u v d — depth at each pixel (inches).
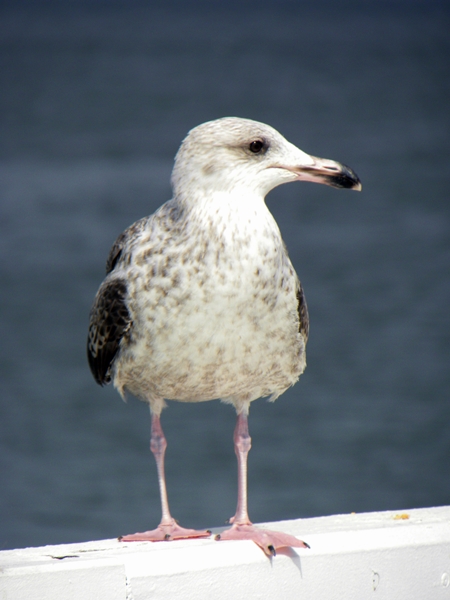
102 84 4579.2
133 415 683.4
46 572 167.5
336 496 547.2
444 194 1675.7
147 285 214.8
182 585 175.8
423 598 195.2
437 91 4133.9
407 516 215.2
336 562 187.5
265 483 565.6
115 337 227.0
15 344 855.7
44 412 685.3
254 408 690.8
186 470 582.6
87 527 512.1
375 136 2591.0
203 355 213.6
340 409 681.0
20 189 1768.0
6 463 591.2
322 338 856.3
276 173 220.5
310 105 3639.3
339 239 1315.2
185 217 213.3
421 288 1034.1
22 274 1117.1
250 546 183.5
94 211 1534.2
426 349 821.9
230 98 3973.9
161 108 3634.4
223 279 207.8
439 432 639.8
